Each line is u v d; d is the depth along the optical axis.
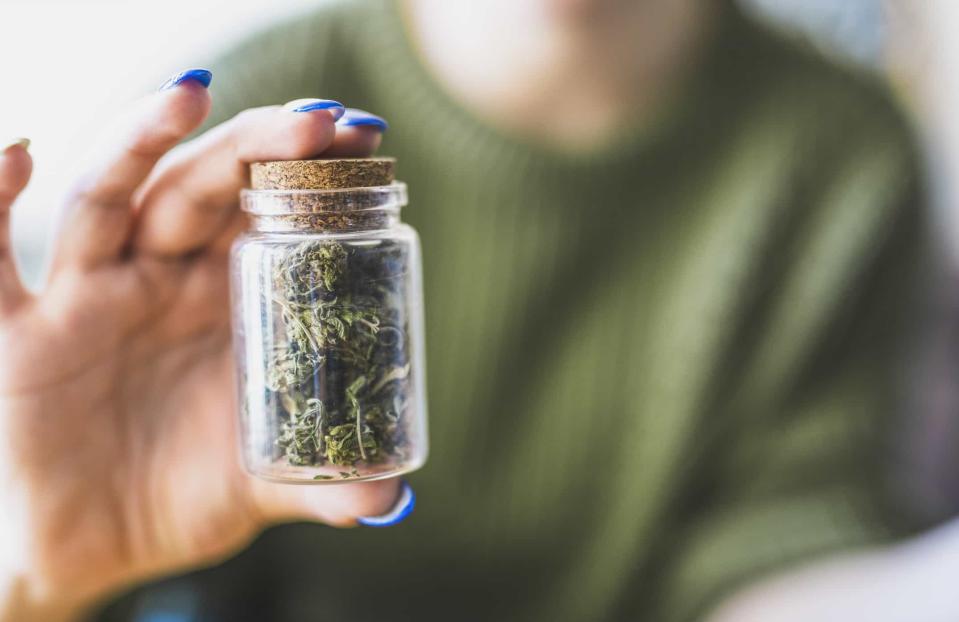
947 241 0.97
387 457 0.45
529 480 0.72
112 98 0.66
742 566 0.65
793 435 0.70
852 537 0.65
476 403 0.71
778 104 0.70
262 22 0.68
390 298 0.45
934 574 0.64
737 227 0.69
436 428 0.71
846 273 0.70
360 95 0.68
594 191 0.68
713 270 0.69
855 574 0.64
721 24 0.68
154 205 0.48
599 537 0.73
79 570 0.49
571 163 0.67
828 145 0.70
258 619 0.66
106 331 0.48
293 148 0.44
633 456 0.71
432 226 0.69
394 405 0.45
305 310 0.44
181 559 0.50
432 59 0.66
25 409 0.48
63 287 0.48
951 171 0.98
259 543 0.65
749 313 0.71
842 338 0.72
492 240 0.69
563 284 0.70
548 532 0.73
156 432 0.49
